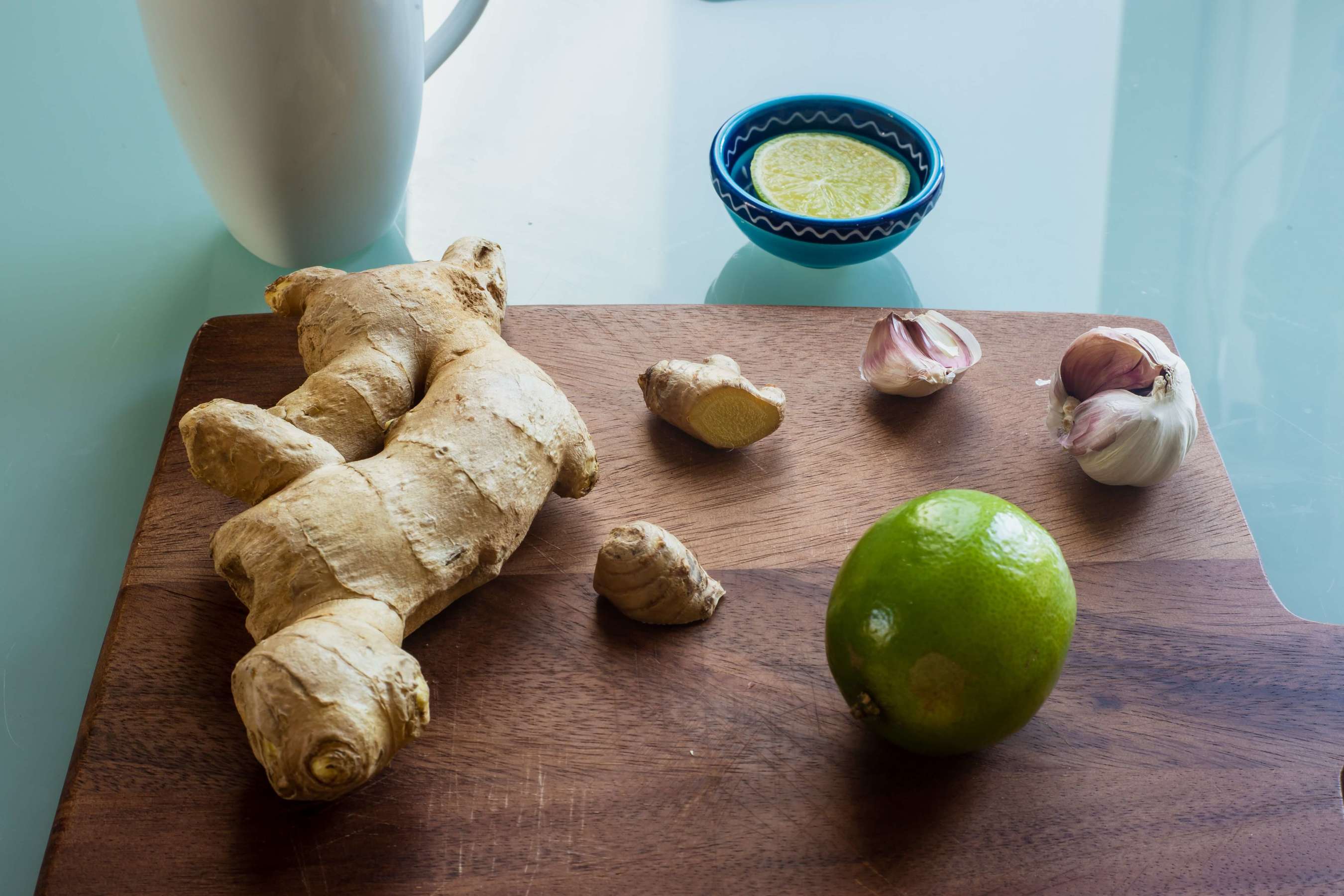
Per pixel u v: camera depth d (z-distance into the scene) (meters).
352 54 0.48
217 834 0.39
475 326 0.47
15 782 0.43
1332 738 0.42
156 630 0.43
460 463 0.42
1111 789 0.41
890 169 0.54
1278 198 0.59
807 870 0.39
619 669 0.42
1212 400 0.53
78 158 0.58
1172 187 0.60
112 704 0.41
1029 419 0.49
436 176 0.59
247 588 0.41
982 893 0.39
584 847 0.39
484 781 0.40
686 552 0.43
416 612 0.41
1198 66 0.64
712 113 0.62
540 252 0.56
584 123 0.62
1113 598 0.45
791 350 0.51
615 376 0.50
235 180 0.51
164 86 0.49
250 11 0.46
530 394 0.44
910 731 0.39
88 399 0.51
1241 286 0.56
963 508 0.39
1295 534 0.50
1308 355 0.54
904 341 0.49
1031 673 0.38
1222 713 0.42
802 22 0.67
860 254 0.53
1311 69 0.64
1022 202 0.59
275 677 0.38
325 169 0.50
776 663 0.43
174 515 0.45
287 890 0.38
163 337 0.52
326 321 0.46
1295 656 0.43
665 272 0.56
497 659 0.42
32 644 0.45
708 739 0.41
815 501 0.47
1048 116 0.62
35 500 0.48
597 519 0.46
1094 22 0.67
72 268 0.54
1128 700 0.42
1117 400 0.46
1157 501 0.47
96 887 0.38
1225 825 0.40
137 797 0.40
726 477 0.47
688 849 0.39
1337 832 0.40
